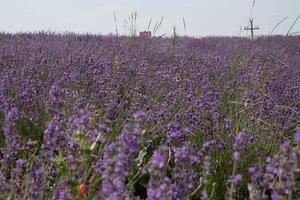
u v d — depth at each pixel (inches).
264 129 146.9
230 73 241.1
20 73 205.6
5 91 176.9
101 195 81.9
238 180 87.9
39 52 278.1
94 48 312.3
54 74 202.8
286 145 82.4
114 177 78.4
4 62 227.1
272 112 163.3
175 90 185.8
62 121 118.6
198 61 277.1
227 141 131.7
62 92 161.3
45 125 147.6
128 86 196.2
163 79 205.5
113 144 83.6
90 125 101.0
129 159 84.0
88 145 100.9
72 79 188.7
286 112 169.0
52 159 102.3
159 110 158.6
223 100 185.9
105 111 157.2
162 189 74.9
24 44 329.4
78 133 100.2
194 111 158.2
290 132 160.2
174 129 133.3
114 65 228.7
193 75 216.2
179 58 279.9
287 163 81.7
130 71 223.6
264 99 169.0
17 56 247.4
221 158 125.9
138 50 309.4
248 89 190.4
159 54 301.6
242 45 335.9
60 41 373.1
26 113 161.2
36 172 101.1
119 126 142.9
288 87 218.8
